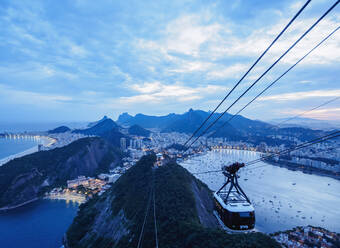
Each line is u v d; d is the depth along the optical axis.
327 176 132.75
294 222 72.94
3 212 92.38
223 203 15.55
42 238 71.12
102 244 51.12
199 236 33.53
